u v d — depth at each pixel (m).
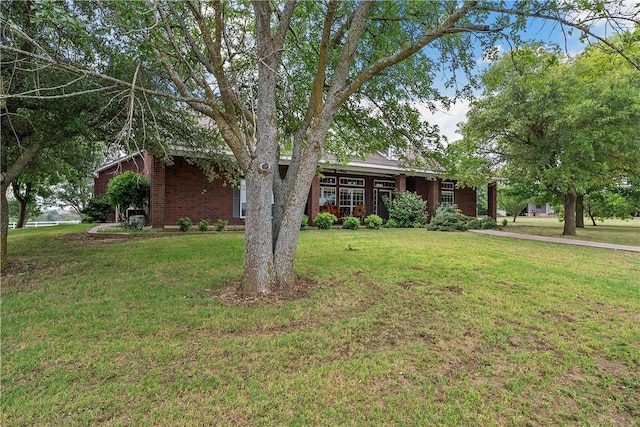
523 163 13.60
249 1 5.62
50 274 6.04
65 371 2.88
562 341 3.62
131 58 5.13
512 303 4.79
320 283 5.64
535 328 3.96
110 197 13.52
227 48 4.98
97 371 2.89
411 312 4.39
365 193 19.66
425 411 2.48
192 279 5.75
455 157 6.95
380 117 7.53
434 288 5.49
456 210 16.84
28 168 9.56
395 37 6.66
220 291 5.13
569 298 5.05
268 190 4.98
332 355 3.25
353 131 8.23
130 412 2.40
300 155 5.82
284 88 6.41
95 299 4.70
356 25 5.28
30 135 6.85
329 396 2.63
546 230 17.61
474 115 14.16
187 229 12.74
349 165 16.38
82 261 7.09
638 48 4.56
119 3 4.07
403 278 6.07
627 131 10.77
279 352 3.28
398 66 6.80
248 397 2.59
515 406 2.56
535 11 4.62
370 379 2.87
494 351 3.39
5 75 5.40
